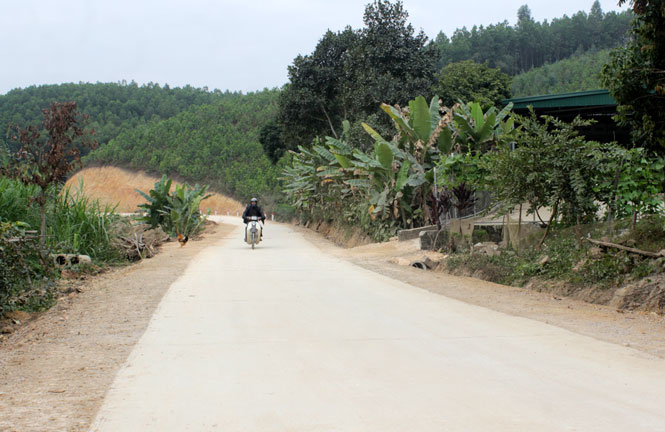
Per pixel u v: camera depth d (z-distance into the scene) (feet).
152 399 14.78
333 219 110.83
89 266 46.32
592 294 31.60
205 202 285.23
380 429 12.59
